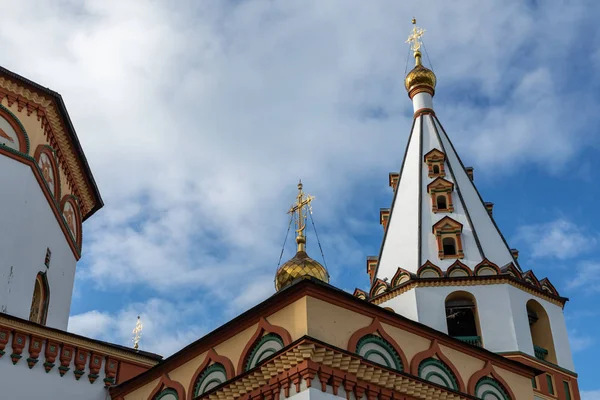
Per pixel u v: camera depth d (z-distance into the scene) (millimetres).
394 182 32906
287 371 14914
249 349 16297
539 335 26703
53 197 20938
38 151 20438
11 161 19656
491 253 28109
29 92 20516
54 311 20906
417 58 36031
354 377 15258
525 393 18734
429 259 27734
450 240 28438
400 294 26766
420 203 29875
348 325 15938
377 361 16125
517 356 24703
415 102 34750
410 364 16688
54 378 18797
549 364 25406
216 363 17016
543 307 26922
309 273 22781
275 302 16062
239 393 15797
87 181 23328
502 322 25469
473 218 29281
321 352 14805
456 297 26500
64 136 21656
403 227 29547
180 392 17531
